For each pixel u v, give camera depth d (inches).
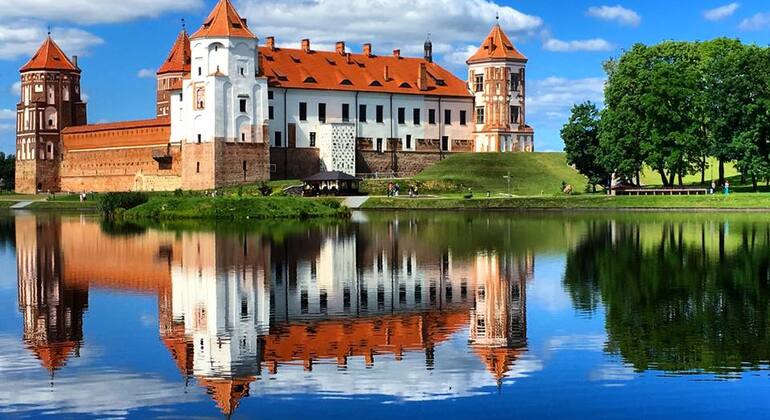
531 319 1515.7
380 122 6048.2
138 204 4530.0
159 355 1291.8
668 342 1328.7
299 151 5757.9
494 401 1074.1
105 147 6122.1
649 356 1252.5
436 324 1502.2
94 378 1173.1
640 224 3380.9
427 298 1754.4
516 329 1437.0
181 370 1211.2
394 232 3157.0
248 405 1067.9
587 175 5310.0
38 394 1107.9
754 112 4488.2
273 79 5679.1
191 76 5452.8
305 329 1466.5
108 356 1285.7
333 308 1654.8
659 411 1036.5
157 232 3284.9
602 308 1595.7
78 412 1046.4
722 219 3609.7
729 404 1055.6
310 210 4087.1
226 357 1280.8
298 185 5078.7
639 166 4717.0
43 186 6825.8
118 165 6013.8
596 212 4163.4
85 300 1747.0
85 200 5644.7
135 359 1269.7
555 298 1708.9
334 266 2217.0
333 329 1467.8
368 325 1496.1
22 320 1544.0
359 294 1804.9
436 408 1053.2
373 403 1073.5
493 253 2447.1
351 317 1566.2
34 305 1691.7
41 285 1946.4
